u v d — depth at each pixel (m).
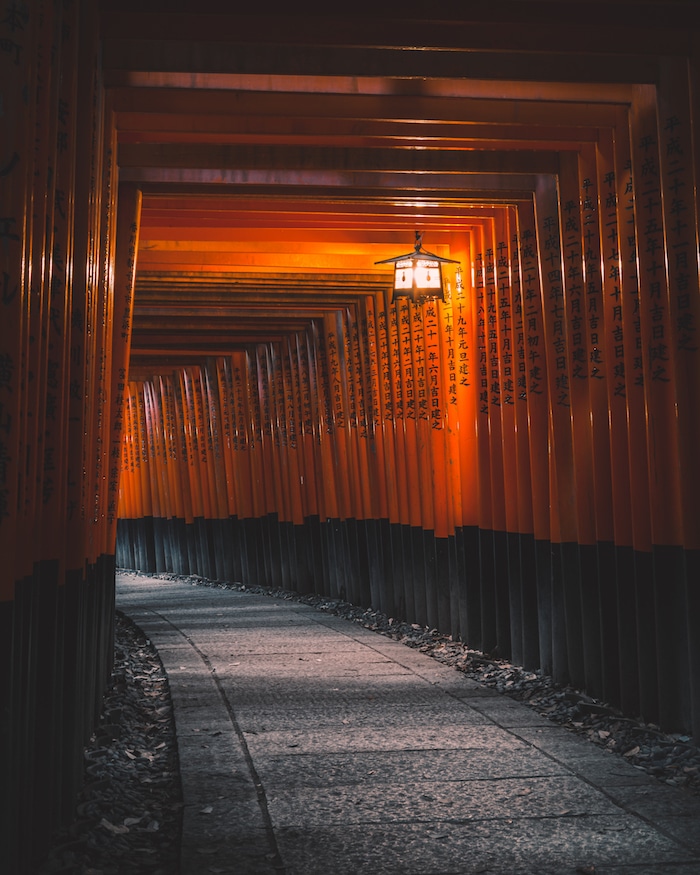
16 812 3.53
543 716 6.64
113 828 4.39
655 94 6.01
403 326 10.69
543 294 7.70
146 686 8.11
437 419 10.07
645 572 6.35
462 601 9.59
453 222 8.99
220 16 5.48
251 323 13.78
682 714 6.01
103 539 7.07
